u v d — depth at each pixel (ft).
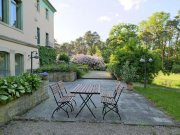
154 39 146.51
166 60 133.49
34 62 46.37
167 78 83.30
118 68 47.62
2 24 30.66
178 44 143.64
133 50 46.83
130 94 30.25
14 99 16.46
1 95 14.66
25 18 39.99
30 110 19.38
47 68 48.85
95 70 94.38
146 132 13.88
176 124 15.52
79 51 205.26
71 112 18.84
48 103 22.58
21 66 39.01
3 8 33.35
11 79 17.69
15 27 36.35
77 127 14.64
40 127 14.53
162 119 17.04
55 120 15.87
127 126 14.97
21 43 37.58
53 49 69.92
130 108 20.88
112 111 19.29
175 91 38.04
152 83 58.03
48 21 68.08
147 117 17.60
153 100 25.16
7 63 33.14
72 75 49.39
